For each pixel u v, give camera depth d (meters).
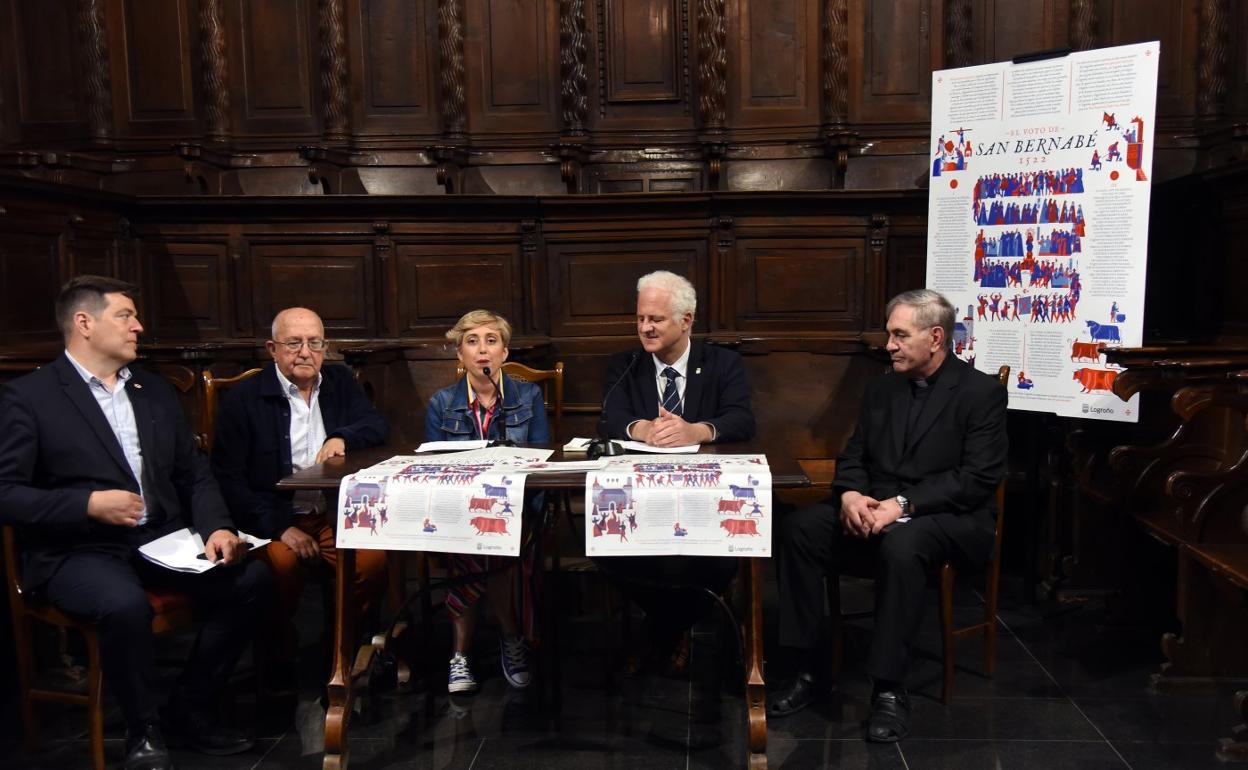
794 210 4.23
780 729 2.68
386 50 4.64
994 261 3.63
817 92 4.55
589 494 2.32
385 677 3.04
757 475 2.34
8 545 2.52
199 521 2.67
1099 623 3.39
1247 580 2.42
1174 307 4.16
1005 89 3.56
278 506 2.94
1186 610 2.85
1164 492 3.09
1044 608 3.62
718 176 4.52
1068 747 2.54
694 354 3.24
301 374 3.02
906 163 4.50
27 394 2.53
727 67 4.56
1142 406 3.62
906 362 2.92
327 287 4.37
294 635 2.94
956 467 2.89
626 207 4.27
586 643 3.33
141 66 4.62
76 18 4.56
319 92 4.64
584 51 4.57
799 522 2.83
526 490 2.60
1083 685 2.93
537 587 2.93
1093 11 4.29
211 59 4.55
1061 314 3.48
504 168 4.67
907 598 2.62
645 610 3.00
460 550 2.36
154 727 2.43
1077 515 3.61
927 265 3.80
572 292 4.37
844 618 2.92
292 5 4.61
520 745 2.61
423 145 4.66
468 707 2.84
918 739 2.60
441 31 4.56
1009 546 4.14
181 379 3.59
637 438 2.89
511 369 3.46
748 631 2.43
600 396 4.36
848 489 2.93
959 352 3.73
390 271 4.34
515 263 4.39
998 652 3.20
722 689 2.95
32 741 2.60
